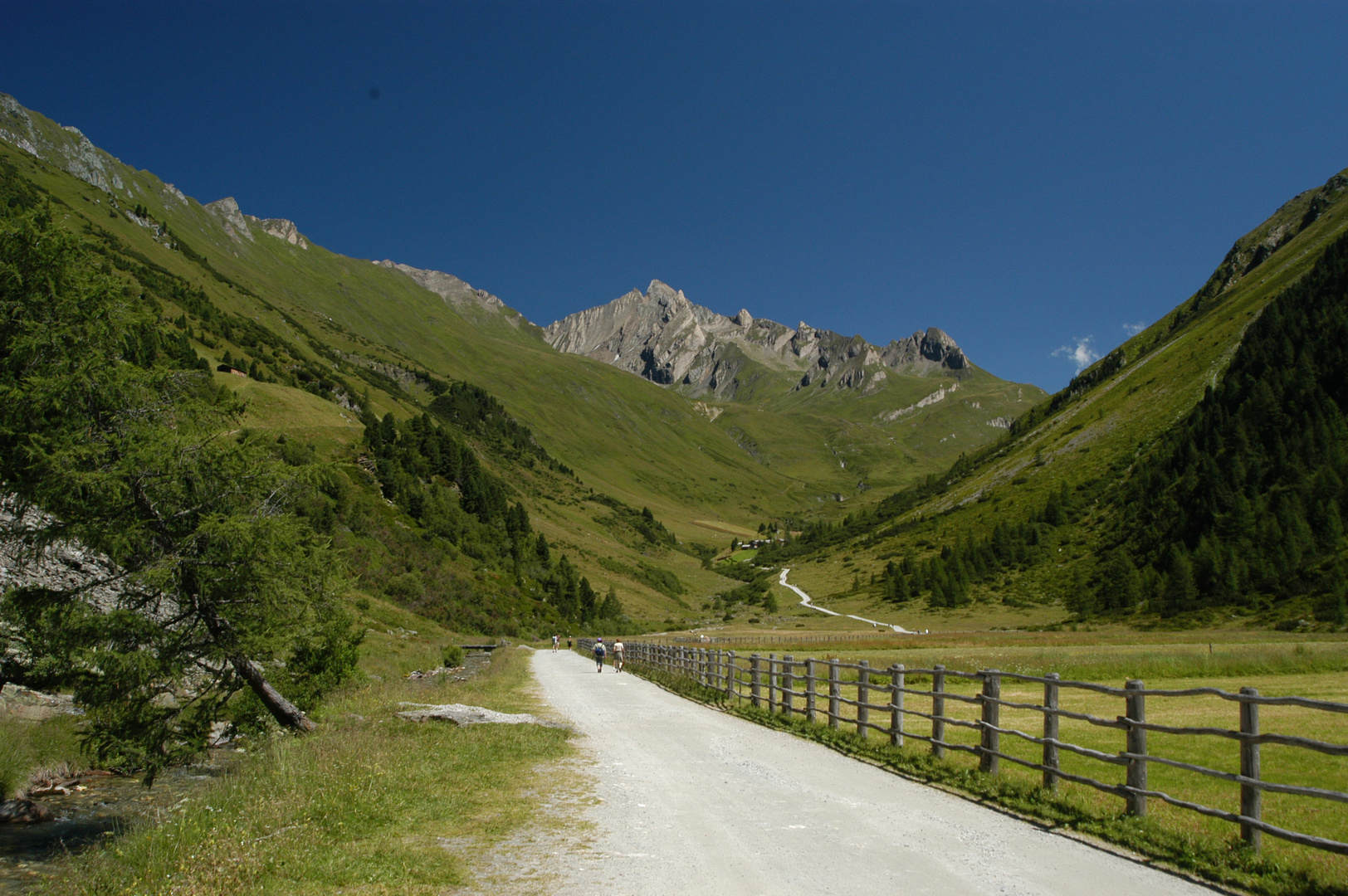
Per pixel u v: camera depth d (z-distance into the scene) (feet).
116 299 44.70
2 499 42.78
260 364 566.36
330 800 30.04
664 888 21.36
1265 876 22.02
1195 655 107.45
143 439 42.50
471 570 349.61
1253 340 495.41
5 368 42.57
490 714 56.18
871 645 231.50
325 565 49.88
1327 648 123.34
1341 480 339.77
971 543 528.22
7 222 41.63
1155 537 414.62
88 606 41.63
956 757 44.78
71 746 48.88
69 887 24.31
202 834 26.02
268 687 51.13
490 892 21.31
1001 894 20.70
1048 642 236.63
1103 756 29.35
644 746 47.50
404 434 475.72
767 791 34.40
